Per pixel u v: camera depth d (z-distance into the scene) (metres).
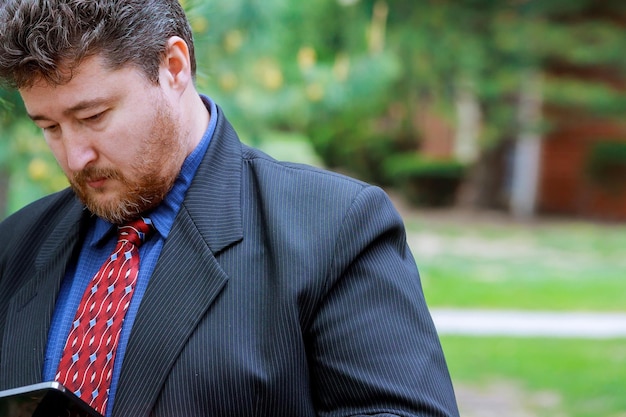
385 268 1.72
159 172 1.69
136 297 1.71
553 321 8.66
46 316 1.78
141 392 1.61
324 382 1.66
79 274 1.81
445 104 16.69
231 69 4.90
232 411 1.60
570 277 11.33
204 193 1.75
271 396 1.61
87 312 1.73
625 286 10.72
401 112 18.50
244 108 5.29
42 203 2.04
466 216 17.69
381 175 20.62
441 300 9.69
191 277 1.67
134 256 1.75
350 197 1.75
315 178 1.79
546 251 13.58
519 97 17.44
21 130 3.74
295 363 1.64
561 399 6.21
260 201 1.76
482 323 8.55
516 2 16.75
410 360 1.65
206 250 1.69
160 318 1.65
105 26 1.56
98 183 1.67
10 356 1.79
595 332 8.20
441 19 15.81
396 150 20.28
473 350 7.47
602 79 18.12
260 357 1.62
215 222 1.72
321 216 1.72
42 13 1.53
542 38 16.34
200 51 2.45
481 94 16.61
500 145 18.38
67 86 1.57
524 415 5.88
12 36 1.53
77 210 1.89
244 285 1.67
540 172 18.39
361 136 19.98
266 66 5.51
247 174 1.81
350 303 1.68
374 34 11.37
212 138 1.81
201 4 2.45
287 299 1.64
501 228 16.30
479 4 16.11
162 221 1.76
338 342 1.65
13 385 1.76
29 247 1.95
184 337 1.62
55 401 1.49
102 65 1.57
